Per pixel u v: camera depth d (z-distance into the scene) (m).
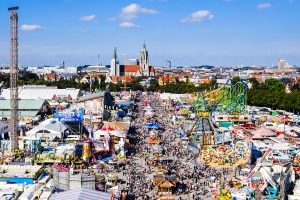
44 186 162.12
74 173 166.75
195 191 172.00
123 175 194.38
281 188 144.25
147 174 196.88
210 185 179.00
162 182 172.88
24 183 165.88
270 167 172.25
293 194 146.62
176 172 198.50
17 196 149.25
